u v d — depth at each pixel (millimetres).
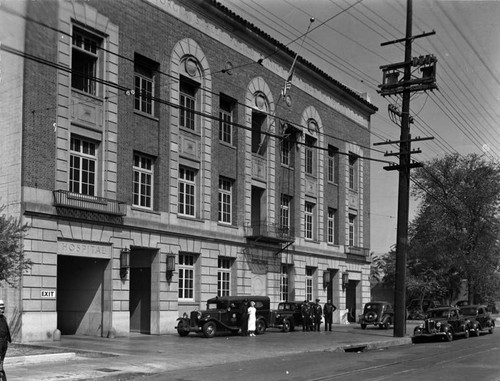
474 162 49281
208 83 31734
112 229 25703
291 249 38875
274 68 37688
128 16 26953
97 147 25656
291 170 39719
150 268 28375
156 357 18594
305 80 41250
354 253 46938
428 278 58375
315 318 33938
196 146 31047
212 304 28438
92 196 24625
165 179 28734
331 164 45438
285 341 25875
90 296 25984
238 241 33469
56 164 23359
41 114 22891
